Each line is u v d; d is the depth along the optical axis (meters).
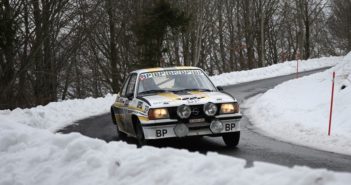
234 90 22.88
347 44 62.41
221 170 4.62
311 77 19.72
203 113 8.37
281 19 65.81
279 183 3.99
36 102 28.55
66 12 30.62
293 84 19.12
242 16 61.16
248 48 55.66
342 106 12.30
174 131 8.24
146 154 5.62
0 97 24.92
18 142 7.60
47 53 30.25
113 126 13.00
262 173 4.36
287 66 36.53
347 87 13.84
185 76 9.76
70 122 14.38
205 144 9.42
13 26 23.16
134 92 9.51
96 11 33.28
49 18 27.20
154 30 31.89
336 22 64.69
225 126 8.53
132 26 33.78
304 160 7.59
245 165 4.68
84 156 6.19
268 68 34.84
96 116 15.82
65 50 32.97
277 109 14.14
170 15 32.03
